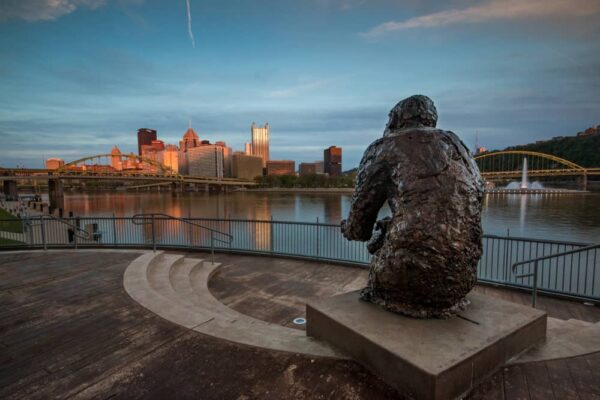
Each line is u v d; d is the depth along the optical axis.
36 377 3.13
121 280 6.04
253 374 3.12
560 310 6.38
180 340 3.80
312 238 14.29
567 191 97.94
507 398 2.67
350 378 3.00
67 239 16.05
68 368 3.27
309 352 3.42
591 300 6.59
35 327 4.16
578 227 28.88
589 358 3.22
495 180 123.62
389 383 2.88
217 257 10.41
